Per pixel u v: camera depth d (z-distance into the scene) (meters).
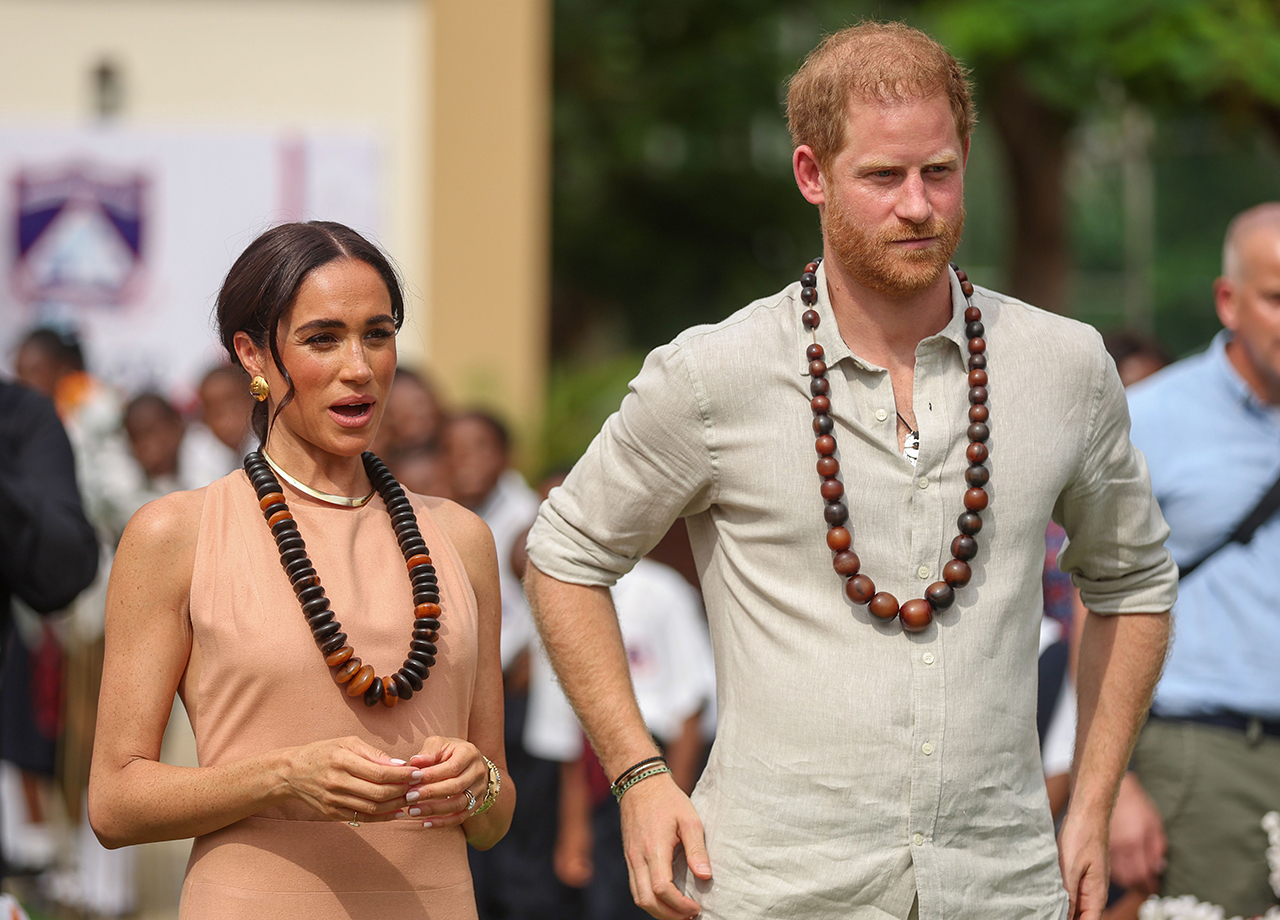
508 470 18.47
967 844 7.98
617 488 8.52
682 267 57.97
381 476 8.37
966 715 7.94
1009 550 8.15
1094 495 8.56
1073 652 11.56
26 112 27.25
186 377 27.36
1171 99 34.00
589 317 59.47
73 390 21.09
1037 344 8.35
